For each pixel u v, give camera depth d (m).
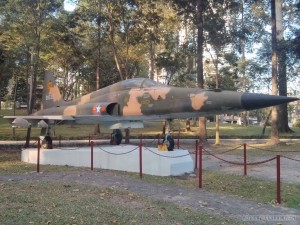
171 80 38.56
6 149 20.81
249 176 12.77
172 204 8.66
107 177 12.01
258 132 38.81
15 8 30.95
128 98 15.37
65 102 19.84
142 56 39.44
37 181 10.96
